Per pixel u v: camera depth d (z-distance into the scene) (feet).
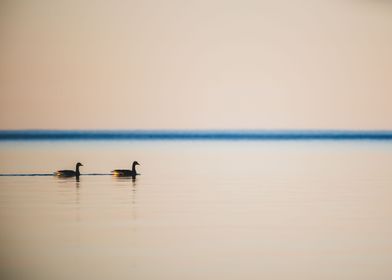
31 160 192.44
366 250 74.02
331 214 95.25
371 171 163.73
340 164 186.91
